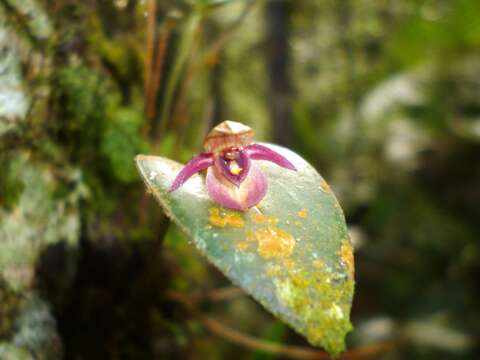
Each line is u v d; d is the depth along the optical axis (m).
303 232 0.07
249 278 0.06
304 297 0.06
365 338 0.26
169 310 0.12
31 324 0.08
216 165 0.07
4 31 0.08
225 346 0.24
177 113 0.13
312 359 0.16
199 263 0.14
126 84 0.11
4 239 0.08
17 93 0.08
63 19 0.10
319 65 0.59
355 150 0.38
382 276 0.32
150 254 0.09
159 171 0.07
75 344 0.10
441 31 0.35
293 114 0.39
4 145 0.08
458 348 0.23
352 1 0.55
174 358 0.12
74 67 0.10
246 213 0.07
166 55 0.12
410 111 0.36
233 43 0.53
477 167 0.33
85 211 0.10
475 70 0.37
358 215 0.36
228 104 0.55
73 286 0.10
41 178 0.09
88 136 0.10
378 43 0.55
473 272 0.29
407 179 0.35
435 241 0.31
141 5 0.11
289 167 0.08
